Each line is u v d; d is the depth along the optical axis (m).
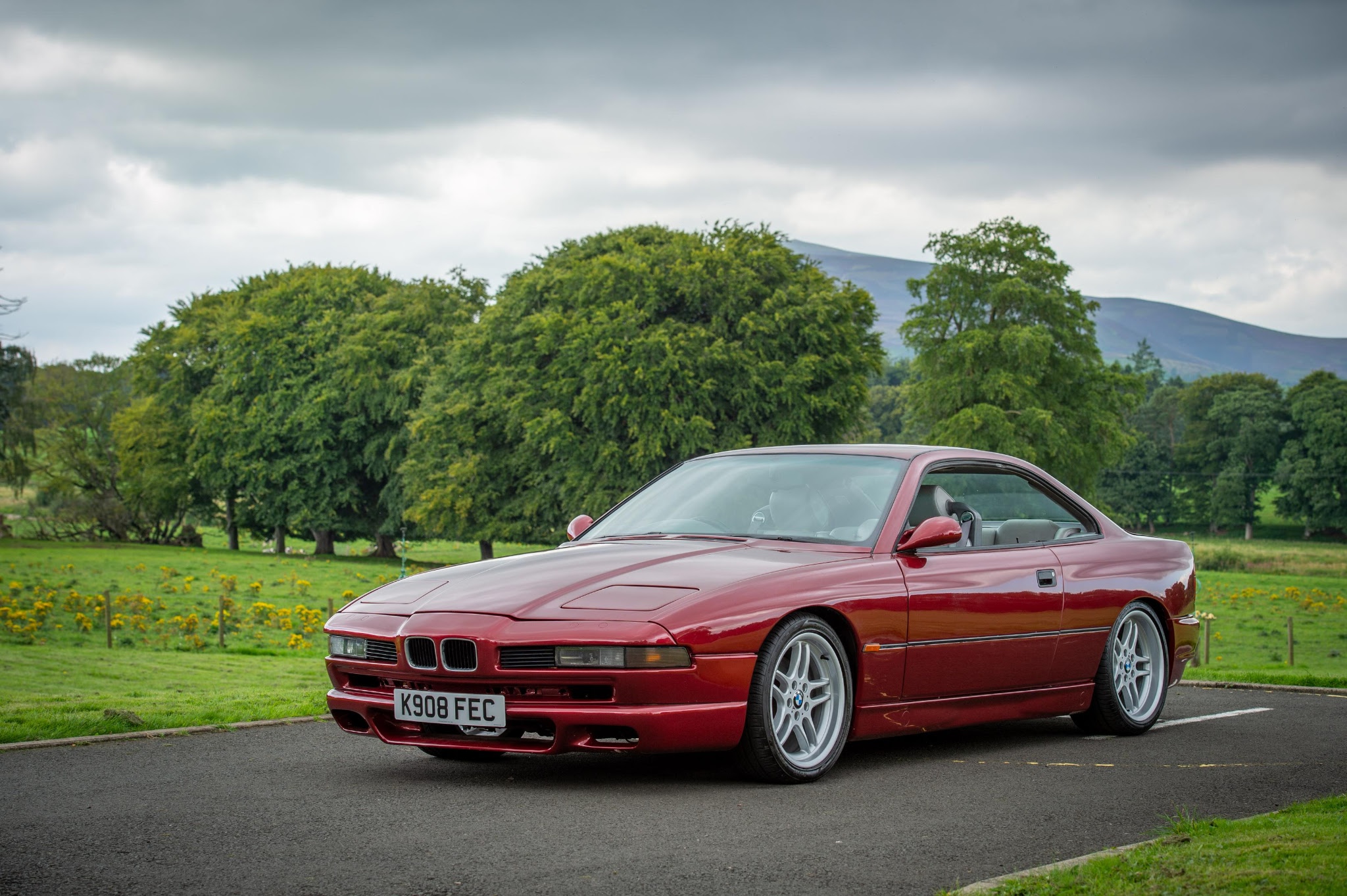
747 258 43.00
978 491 6.35
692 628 4.70
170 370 70.44
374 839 4.04
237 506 66.44
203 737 6.48
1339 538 102.31
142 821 4.35
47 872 3.66
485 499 48.53
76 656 15.40
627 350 40.84
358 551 81.00
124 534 73.50
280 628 23.02
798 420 41.03
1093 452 56.34
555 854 3.84
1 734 6.27
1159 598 6.77
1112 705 6.49
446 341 56.78
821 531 5.70
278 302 62.28
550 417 41.16
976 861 3.79
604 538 6.08
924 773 5.33
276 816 4.43
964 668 5.68
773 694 4.98
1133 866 3.44
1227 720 7.32
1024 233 57.56
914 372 59.69
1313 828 3.85
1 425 57.22
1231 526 106.44
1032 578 6.05
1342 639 27.44
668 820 4.33
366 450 58.62
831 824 4.27
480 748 4.86
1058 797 4.81
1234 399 107.44
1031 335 53.69
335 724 7.02
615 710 4.62
